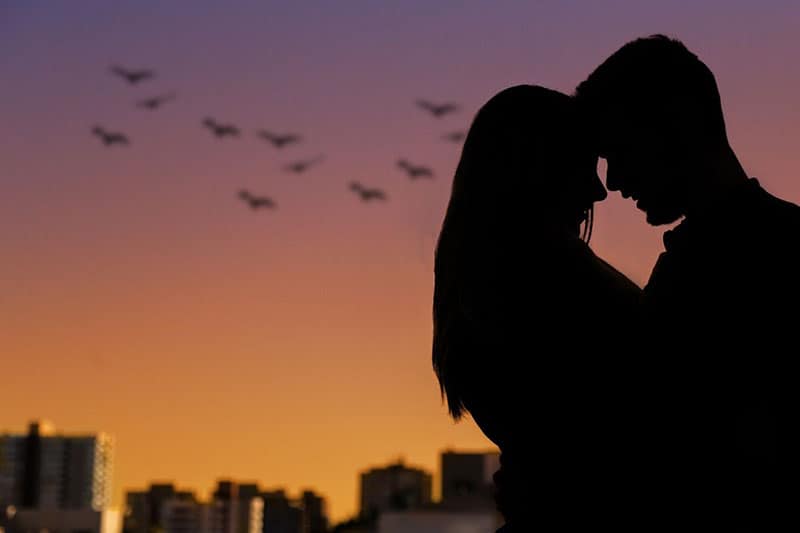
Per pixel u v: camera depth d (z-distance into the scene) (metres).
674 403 1.88
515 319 1.93
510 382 1.93
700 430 1.88
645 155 2.12
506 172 2.07
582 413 1.88
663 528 1.85
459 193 2.10
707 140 2.11
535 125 2.10
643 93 2.11
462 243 2.04
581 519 1.87
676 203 2.13
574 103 2.15
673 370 1.89
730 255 1.93
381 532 70.50
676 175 2.11
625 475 1.86
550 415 1.90
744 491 1.86
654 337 1.92
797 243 1.92
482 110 2.14
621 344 1.90
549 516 1.88
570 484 1.88
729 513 1.86
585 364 1.89
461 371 2.01
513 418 1.93
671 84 2.10
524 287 1.94
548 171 2.08
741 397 1.88
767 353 1.88
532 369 1.91
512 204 2.04
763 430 1.87
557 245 1.97
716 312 1.91
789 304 1.89
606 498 1.86
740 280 1.91
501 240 2.00
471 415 2.02
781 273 1.90
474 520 58.53
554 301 1.92
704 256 1.95
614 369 1.89
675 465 1.87
